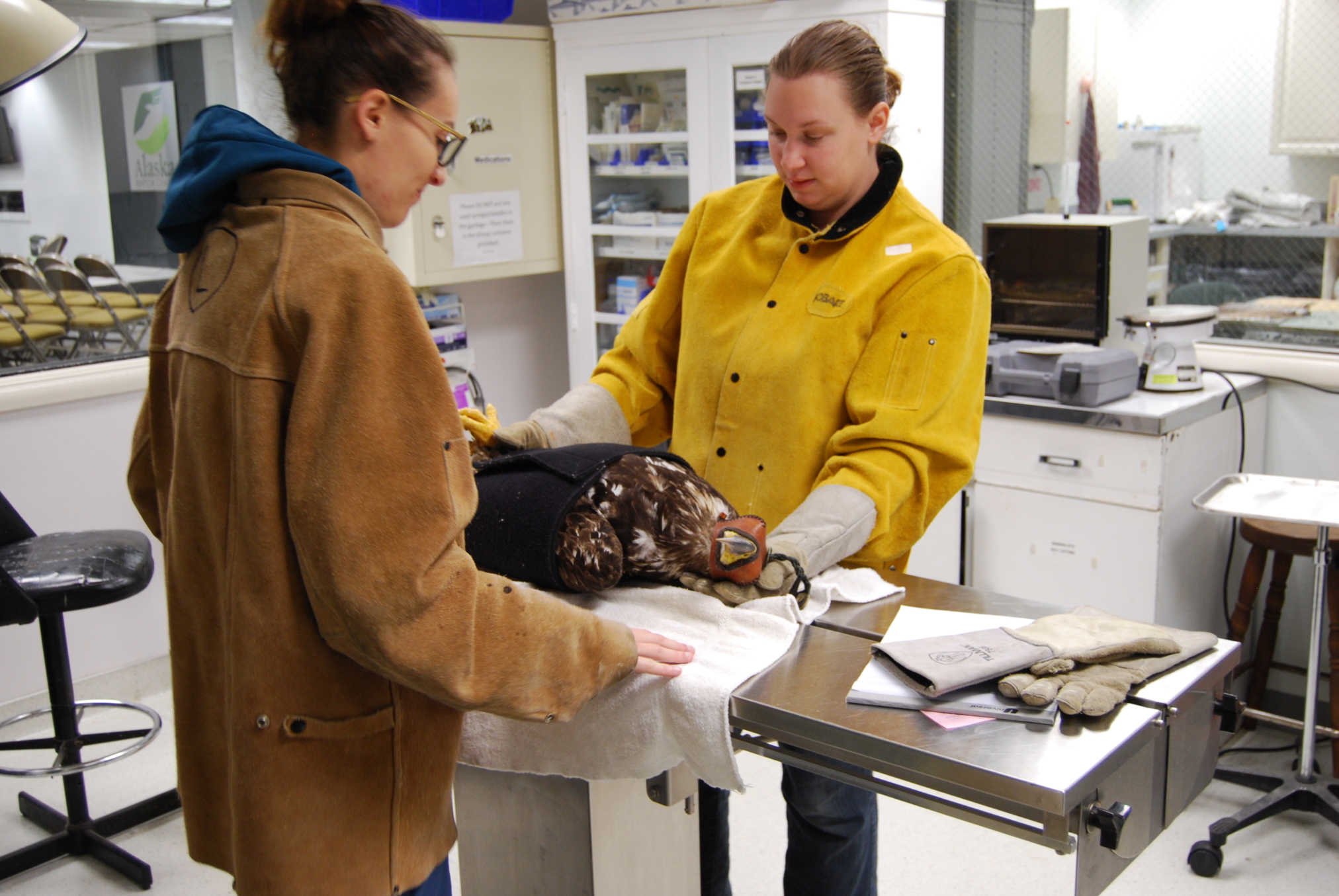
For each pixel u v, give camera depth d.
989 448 2.95
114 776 2.84
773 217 1.64
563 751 1.31
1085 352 2.80
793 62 1.45
